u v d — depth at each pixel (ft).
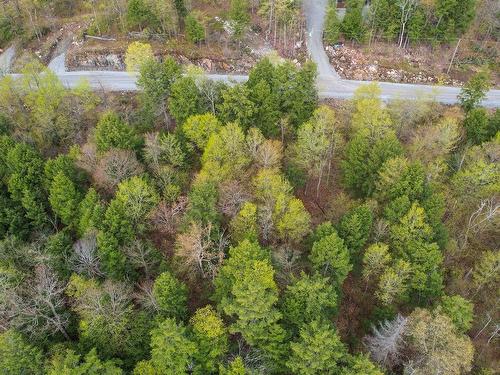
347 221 185.16
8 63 319.88
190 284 180.65
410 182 195.83
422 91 266.36
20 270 171.53
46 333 157.79
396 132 250.37
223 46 315.99
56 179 188.24
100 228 176.35
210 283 178.09
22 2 326.03
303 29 342.85
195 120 213.87
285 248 183.21
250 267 154.30
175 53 305.32
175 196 195.62
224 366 150.92
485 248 217.36
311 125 215.51
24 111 255.29
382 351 153.07
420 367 155.63
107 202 195.83
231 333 161.89
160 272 176.45
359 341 181.16
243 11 302.25
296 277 175.11
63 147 244.01
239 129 203.82
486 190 212.23
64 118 239.50
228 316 167.12
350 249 187.83
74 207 192.95
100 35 316.40
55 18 334.44
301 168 225.35
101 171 194.80
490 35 350.23
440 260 178.19
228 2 338.34
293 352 151.02
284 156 229.25
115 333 152.97
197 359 149.79
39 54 320.09
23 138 233.35
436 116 268.00
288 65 240.32
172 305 157.17
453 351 153.07
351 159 217.15
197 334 148.77
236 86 231.09
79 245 172.65
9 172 209.56
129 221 182.09
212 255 170.60
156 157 204.23
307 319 154.81
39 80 253.24
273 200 188.03
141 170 202.08
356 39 326.85
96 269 172.55
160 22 309.63
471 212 220.84
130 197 181.68
